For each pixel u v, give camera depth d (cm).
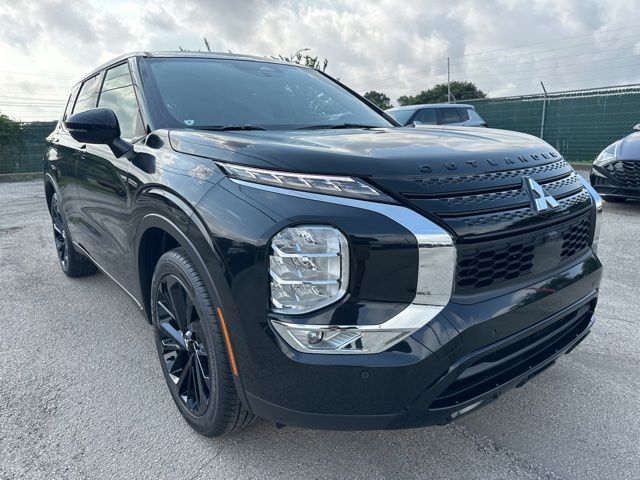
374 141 210
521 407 250
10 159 1766
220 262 181
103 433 235
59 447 225
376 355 166
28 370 295
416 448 221
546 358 209
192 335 222
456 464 211
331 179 173
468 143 218
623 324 343
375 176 174
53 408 255
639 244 544
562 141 1475
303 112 306
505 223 183
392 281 166
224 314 184
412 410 171
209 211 188
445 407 176
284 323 168
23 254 555
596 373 281
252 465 212
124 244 276
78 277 462
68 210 395
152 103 269
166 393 269
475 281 179
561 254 213
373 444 224
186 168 210
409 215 169
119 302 402
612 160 693
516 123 1564
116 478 205
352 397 168
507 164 203
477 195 183
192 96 282
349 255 165
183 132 235
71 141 379
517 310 186
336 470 209
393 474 206
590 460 212
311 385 169
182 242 202
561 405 251
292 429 235
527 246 192
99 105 345
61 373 291
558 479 201
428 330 168
